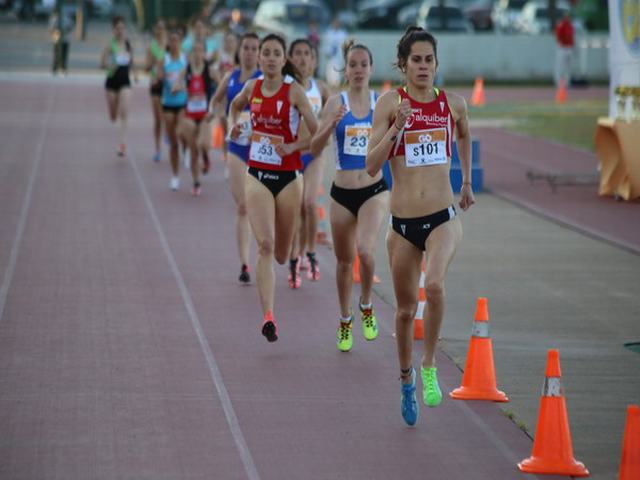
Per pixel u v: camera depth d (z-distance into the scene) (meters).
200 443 14.64
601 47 91.69
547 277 25.41
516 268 26.31
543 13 111.44
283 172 19.34
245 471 13.72
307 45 23.53
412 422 15.39
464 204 15.73
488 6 116.38
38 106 61.69
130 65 43.84
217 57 45.47
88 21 145.25
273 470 13.78
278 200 19.44
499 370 18.19
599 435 15.22
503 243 29.41
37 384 16.94
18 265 25.06
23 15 140.88
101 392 16.62
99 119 56.97
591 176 39.88
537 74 91.81
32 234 28.53
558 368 14.03
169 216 31.67
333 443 14.77
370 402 16.48
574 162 46.44
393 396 16.80
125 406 16.02
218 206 33.56
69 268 24.91
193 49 34.56
